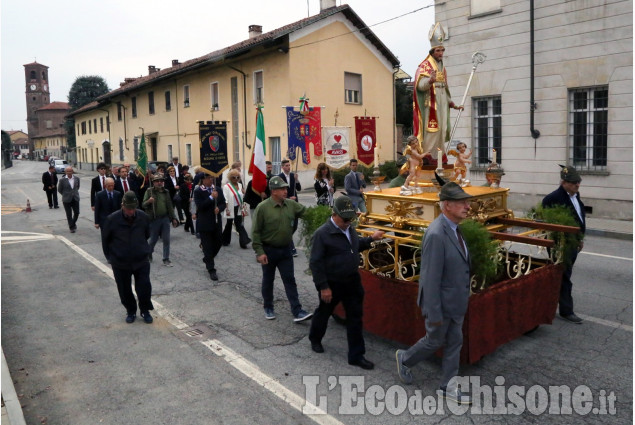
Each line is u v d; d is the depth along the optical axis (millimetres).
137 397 4488
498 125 15141
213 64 26922
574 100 13430
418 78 6012
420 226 5129
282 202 6281
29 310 6957
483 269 4492
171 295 7504
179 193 13094
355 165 11414
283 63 22781
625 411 4090
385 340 5621
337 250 4883
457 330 4219
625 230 11383
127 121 40438
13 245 11773
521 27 14047
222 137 13281
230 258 9859
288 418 4105
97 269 9242
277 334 5895
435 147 6113
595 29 12695
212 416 4148
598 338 5527
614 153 12703
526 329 5273
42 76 101250
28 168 61219
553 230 5277
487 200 5504
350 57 25031
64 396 4539
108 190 9766
